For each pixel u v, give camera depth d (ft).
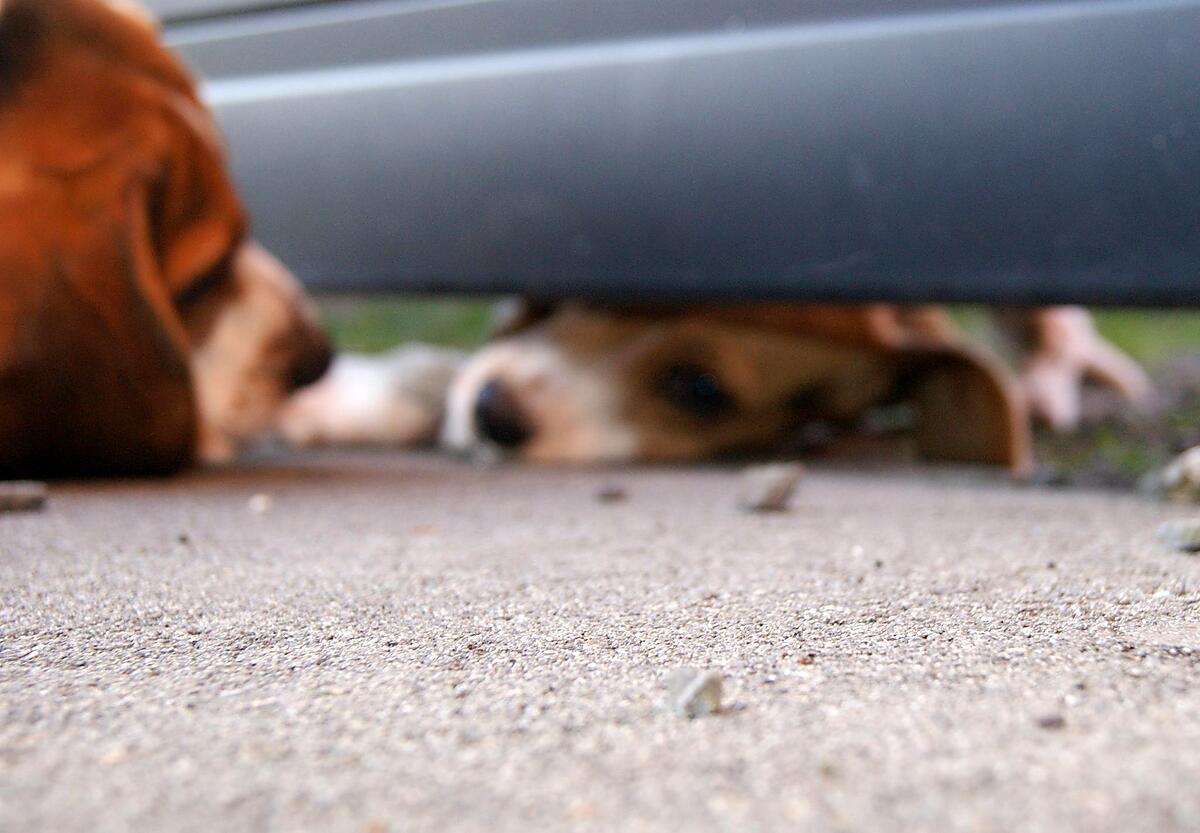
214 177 1.87
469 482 1.93
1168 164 1.83
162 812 0.61
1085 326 2.94
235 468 2.02
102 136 1.77
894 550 1.46
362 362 2.63
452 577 1.27
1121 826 0.58
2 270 1.70
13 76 1.75
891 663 0.90
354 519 1.61
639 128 2.07
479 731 0.75
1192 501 1.79
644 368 2.28
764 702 0.81
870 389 2.35
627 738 0.73
